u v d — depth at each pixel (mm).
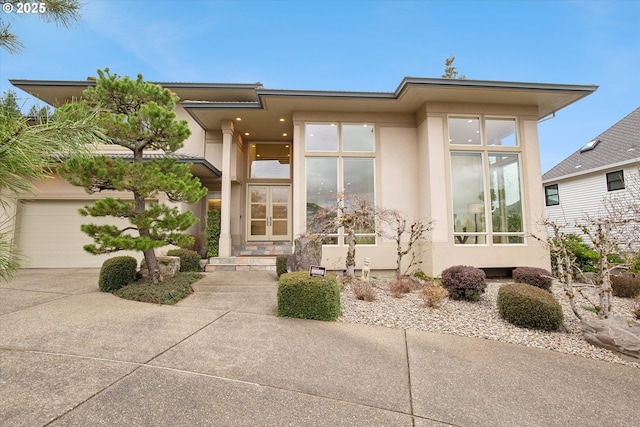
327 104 8828
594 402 2672
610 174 13977
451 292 6148
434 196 8367
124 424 2197
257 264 9148
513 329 4488
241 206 11398
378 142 9219
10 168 1451
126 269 6406
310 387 2781
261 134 11312
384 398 2643
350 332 4258
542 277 6676
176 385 2736
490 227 8461
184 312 4961
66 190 9453
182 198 6133
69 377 2822
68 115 1654
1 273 1510
